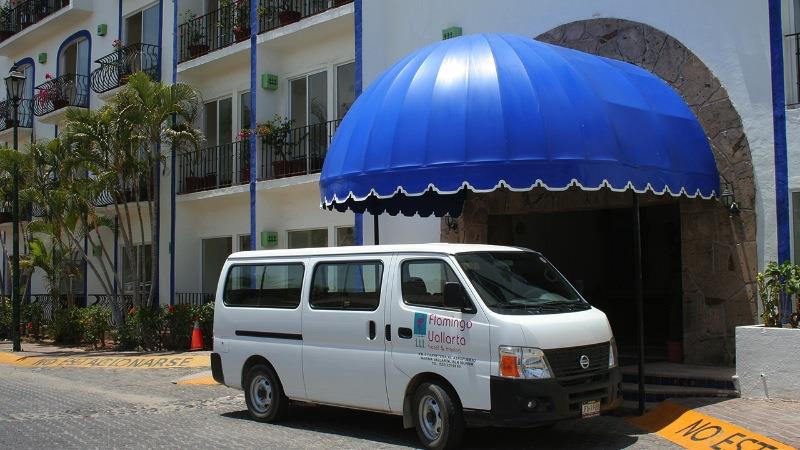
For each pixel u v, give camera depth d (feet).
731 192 35.86
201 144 62.85
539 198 43.11
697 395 32.55
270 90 60.34
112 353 60.29
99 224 68.33
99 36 79.10
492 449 26.71
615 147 30.60
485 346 25.13
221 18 64.34
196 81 67.62
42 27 84.58
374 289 28.58
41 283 90.38
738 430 26.53
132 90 61.36
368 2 51.78
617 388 27.14
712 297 36.45
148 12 72.64
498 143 30.78
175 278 66.64
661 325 52.60
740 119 35.81
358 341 28.60
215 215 66.59
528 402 24.41
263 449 27.17
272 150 59.82
